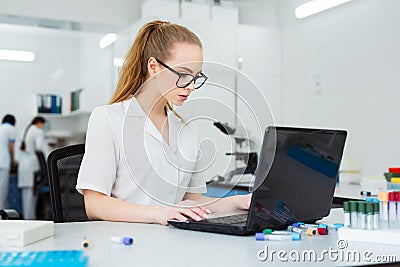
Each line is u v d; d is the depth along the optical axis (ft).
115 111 5.03
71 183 5.90
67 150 5.98
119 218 4.70
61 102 22.50
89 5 15.40
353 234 3.85
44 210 19.74
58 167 5.84
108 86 18.80
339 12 13.71
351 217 3.95
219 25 15.21
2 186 19.69
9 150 20.06
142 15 15.42
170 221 4.37
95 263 3.03
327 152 4.40
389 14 12.07
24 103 22.33
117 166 5.04
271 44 15.96
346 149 13.46
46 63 22.70
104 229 4.26
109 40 18.38
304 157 4.24
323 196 4.57
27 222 3.92
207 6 15.48
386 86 12.14
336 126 13.79
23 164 19.90
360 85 12.96
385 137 12.15
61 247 3.51
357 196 7.77
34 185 19.97
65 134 21.35
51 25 15.93
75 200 5.89
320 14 14.43
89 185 4.83
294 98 15.49
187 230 4.24
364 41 12.85
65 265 2.84
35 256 3.05
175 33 4.59
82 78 22.58
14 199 20.39
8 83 22.08
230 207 4.86
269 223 4.09
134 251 3.37
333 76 13.92
